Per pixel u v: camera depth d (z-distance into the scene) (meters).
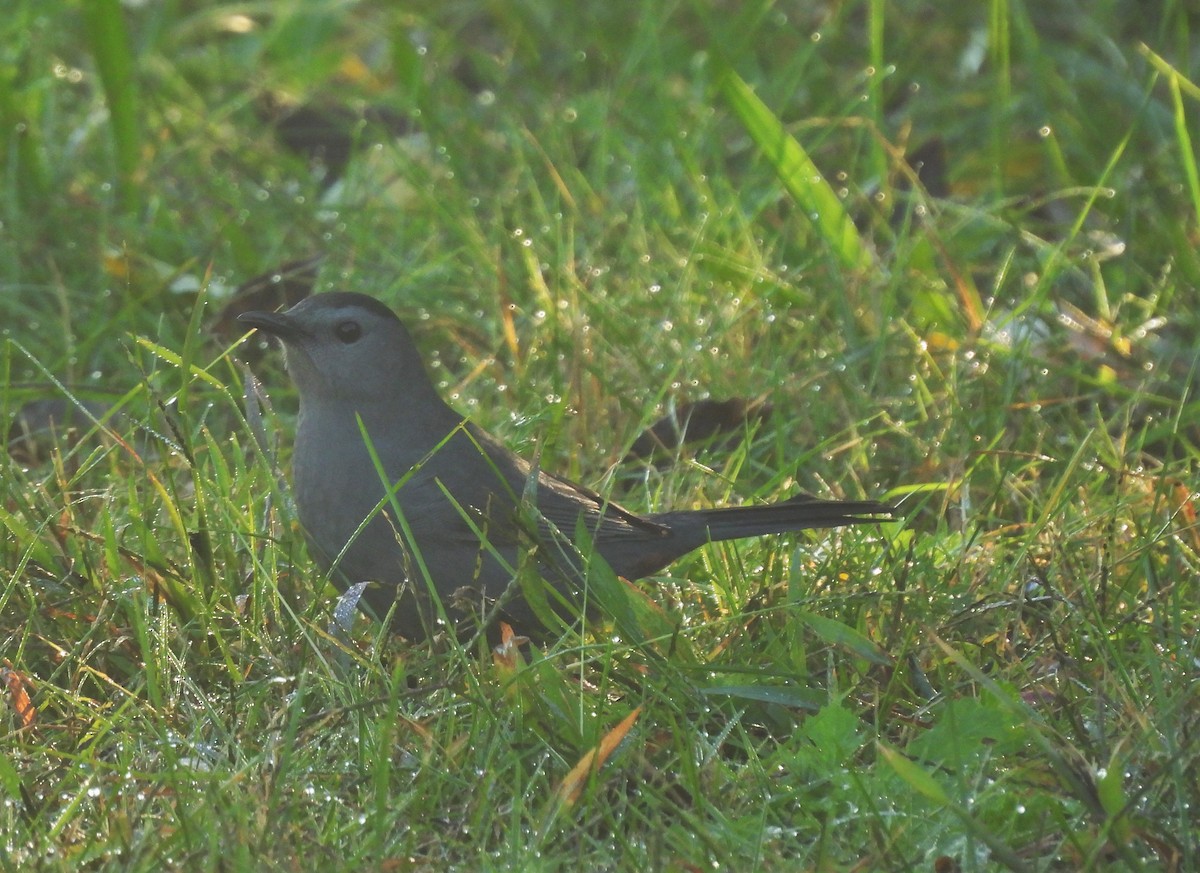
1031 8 17.69
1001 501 9.98
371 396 9.01
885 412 10.61
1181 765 6.79
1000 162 13.76
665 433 10.90
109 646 8.07
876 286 12.15
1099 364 11.70
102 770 6.93
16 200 13.45
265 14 18.88
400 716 7.17
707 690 7.54
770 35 17.02
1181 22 15.23
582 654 7.66
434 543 8.91
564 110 15.14
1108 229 13.70
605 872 6.47
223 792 6.59
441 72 16.19
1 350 11.58
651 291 12.13
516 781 6.78
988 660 8.18
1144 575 8.84
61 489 9.35
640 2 17.52
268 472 9.10
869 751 7.43
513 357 11.40
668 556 9.15
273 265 12.88
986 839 6.16
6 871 6.18
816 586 9.04
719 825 6.69
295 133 15.62
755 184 14.09
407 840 6.43
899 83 16.31
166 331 11.51
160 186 14.17
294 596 8.85
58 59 16.34
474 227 12.91
